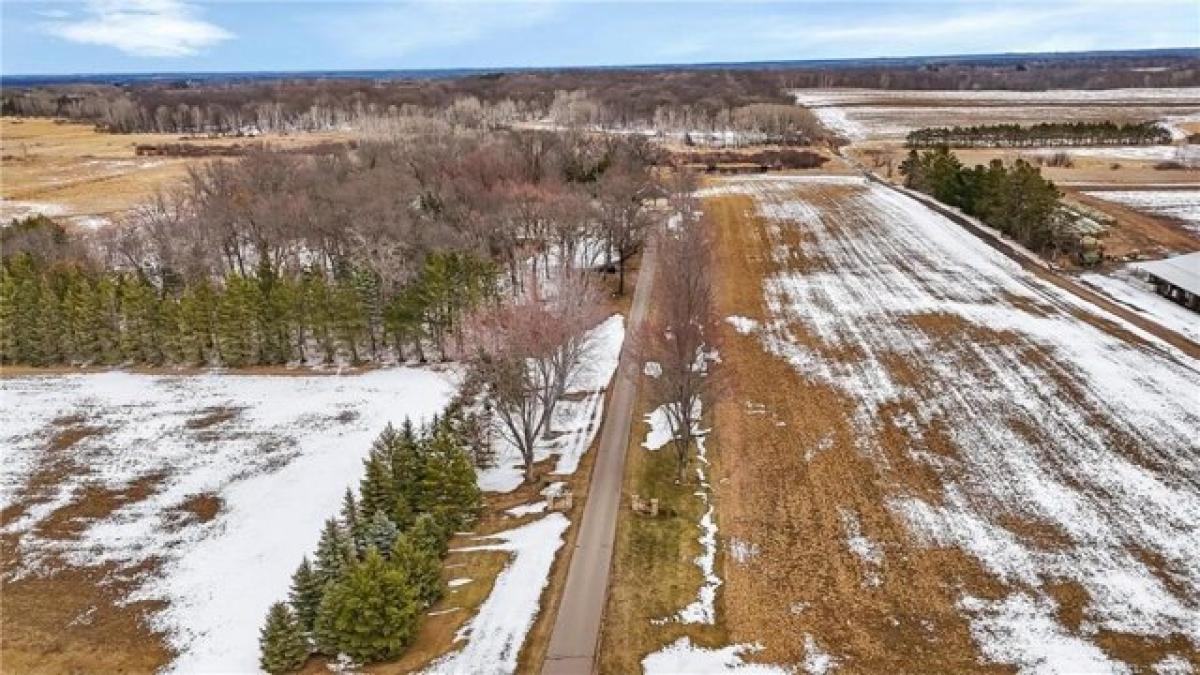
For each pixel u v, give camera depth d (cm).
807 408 6262
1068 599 4244
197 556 4925
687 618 4134
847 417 6116
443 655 3850
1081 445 5650
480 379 6062
